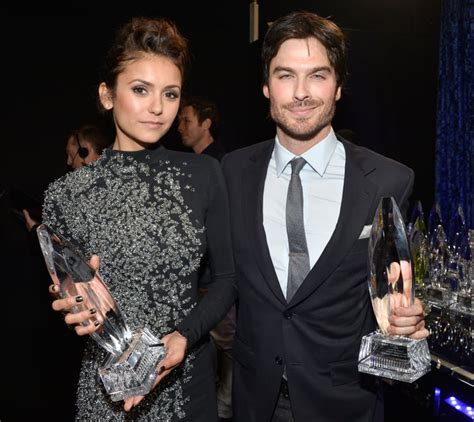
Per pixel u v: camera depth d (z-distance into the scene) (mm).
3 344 4098
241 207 1797
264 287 1752
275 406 1776
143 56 1483
